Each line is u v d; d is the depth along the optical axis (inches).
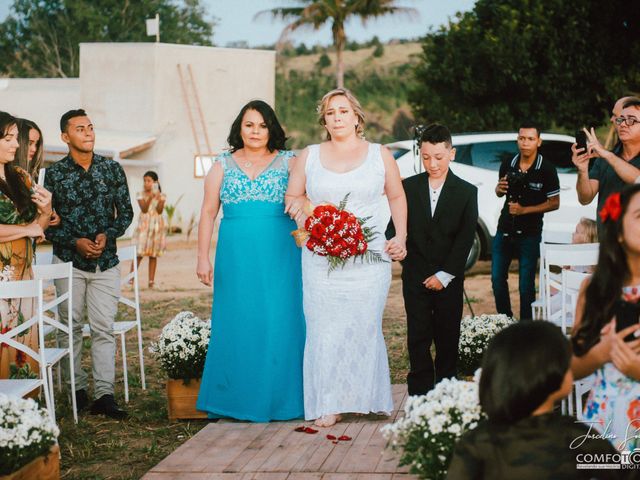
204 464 196.4
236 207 235.5
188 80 925.8
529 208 301.3
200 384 245.4
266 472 189.3
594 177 249.9
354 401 224.4
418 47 2719.0
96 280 253.3
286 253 236.5
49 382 227.6
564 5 802.2
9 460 160.2
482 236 501.0
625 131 232.8
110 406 251.8
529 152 303.7
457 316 232.4
